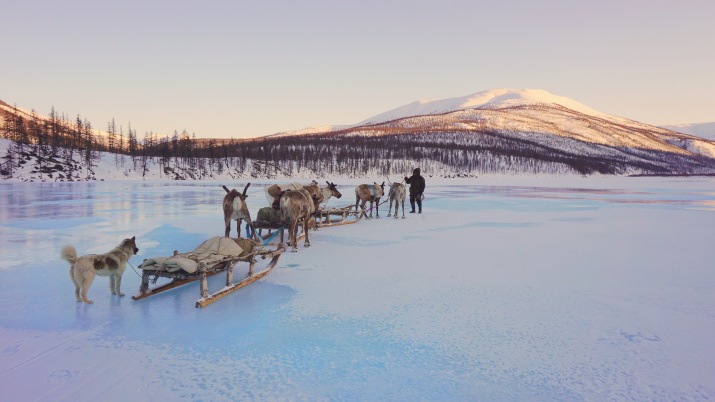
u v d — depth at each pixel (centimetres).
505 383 397
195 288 728
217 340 497
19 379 405
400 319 568
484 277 797
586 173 19638
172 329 532
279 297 668
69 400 369
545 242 1212
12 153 8700
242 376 411
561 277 798
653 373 419
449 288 721
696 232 1430
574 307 620
